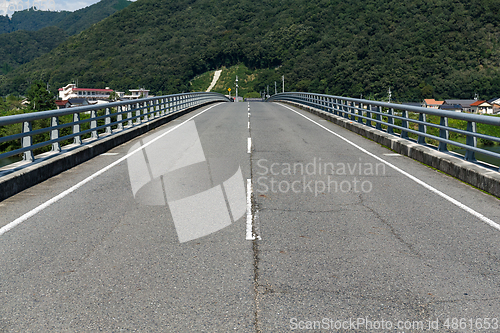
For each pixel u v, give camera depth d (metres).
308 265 4.00
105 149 11.09
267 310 3.18
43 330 2.91
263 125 18.19
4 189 6.39
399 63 120.94
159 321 3.02
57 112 8.77
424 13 155.00
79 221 5.33
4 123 6.55
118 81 181.88
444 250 4.39
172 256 4.21
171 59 196.00
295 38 184.62
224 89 181.25
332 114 20.64
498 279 3.72
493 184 6.70
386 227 5.12
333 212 5.75
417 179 7.89
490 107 101.94
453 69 119.56
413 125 23.03
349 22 170.75
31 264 4.02
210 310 3.17
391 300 3.34
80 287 3.55
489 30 131.88
